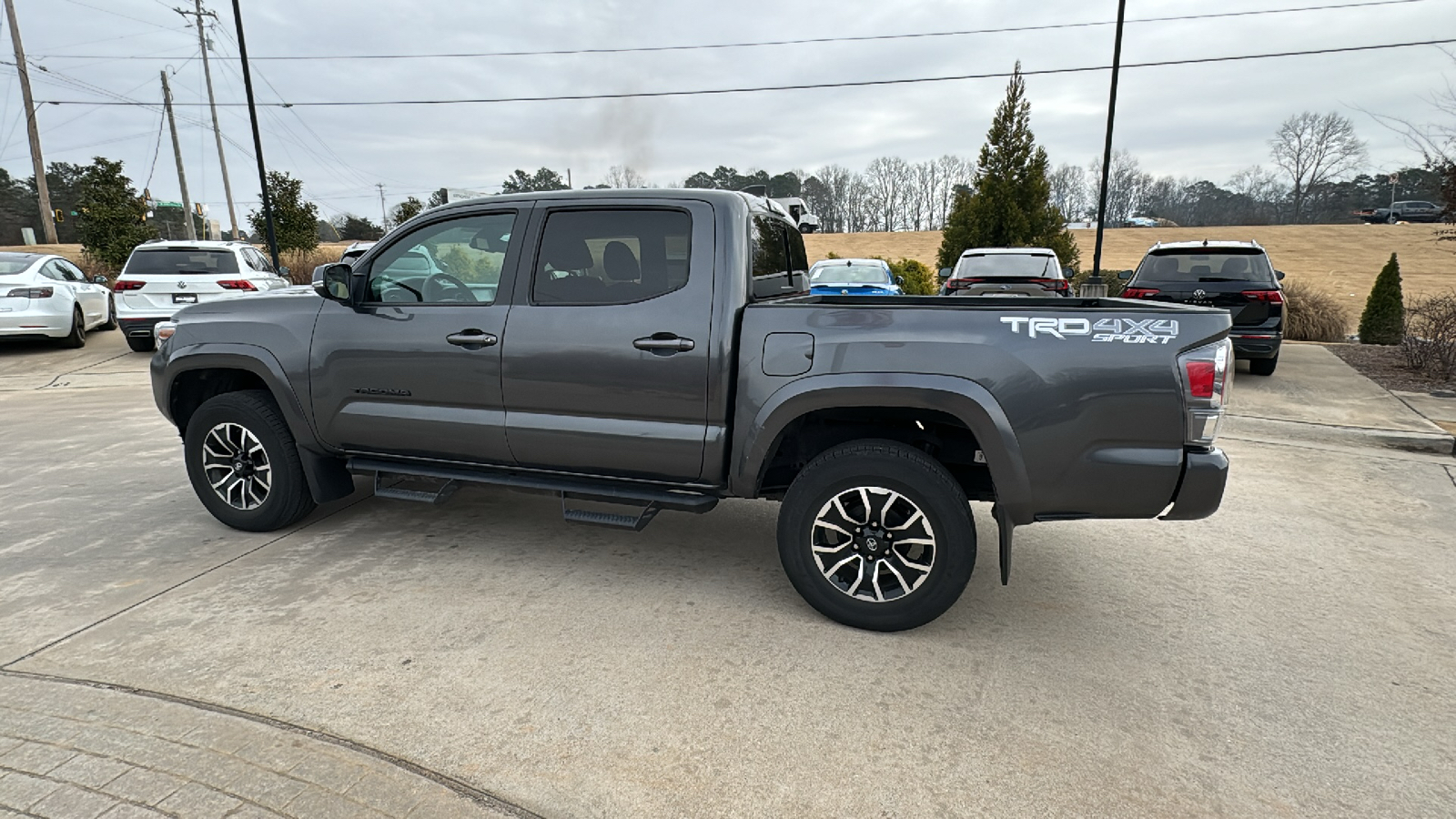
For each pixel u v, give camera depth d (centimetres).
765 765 241
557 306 357
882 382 309
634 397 346
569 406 358
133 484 534
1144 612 350
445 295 386
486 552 413
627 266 351
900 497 317
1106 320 293
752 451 331
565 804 222
